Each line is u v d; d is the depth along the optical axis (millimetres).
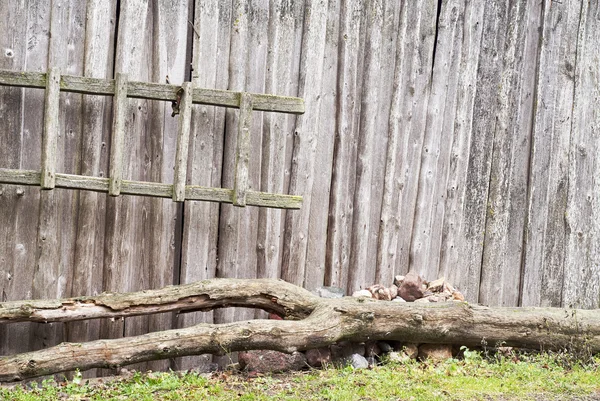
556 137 8562
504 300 8438
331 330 6730
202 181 7133
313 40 7477
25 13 6543
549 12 8469
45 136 6434
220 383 6355
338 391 6008
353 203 7738
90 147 6758
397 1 7828
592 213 8719
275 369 6746
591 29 8672
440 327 7090
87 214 6785
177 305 6758
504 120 8320
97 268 6855
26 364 6012
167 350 6391
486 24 8227
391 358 7074
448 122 8086
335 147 7645
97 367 6262
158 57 6953
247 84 7254
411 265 7992
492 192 8320
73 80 6523
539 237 8531
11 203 6566
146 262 7012
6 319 6219
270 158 7348
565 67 8570
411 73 7910
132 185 6688
